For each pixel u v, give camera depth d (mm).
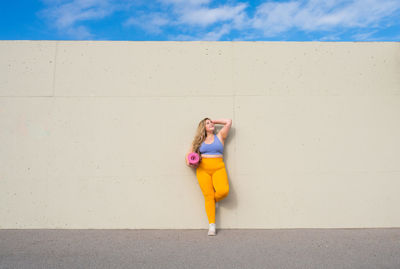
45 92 4137
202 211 3990
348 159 4070
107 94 4148
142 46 4227
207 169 3756
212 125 3859
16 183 3980
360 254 2895
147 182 4023
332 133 4109
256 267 2580
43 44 4215
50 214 3953
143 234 3660
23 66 4172
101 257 2828
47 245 3197
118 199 3994
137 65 4199
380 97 4172
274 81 4184
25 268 2555
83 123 4102
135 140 4086
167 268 2557
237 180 4023
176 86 4168
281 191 4016
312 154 4074
